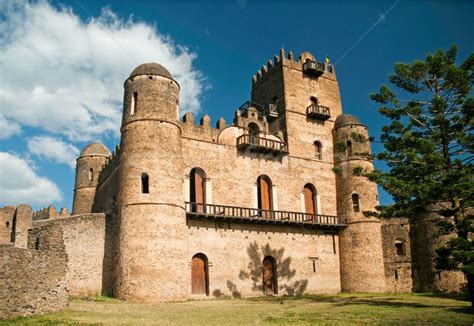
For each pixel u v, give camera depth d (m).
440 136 29.41
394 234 48.28
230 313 24.91
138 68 39.72
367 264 45.16
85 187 56.12
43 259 22.48
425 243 46.91
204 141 41.97
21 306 20.70
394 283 46.84
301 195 46.53
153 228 34.78
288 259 43.41
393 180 28.86
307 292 43.62
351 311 25.86
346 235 46.81
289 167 46.66
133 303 32.00
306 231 45.44
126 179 36.56
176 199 36.53
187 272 36.41
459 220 27.77
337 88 54.44
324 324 20.17
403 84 31.89
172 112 38.69
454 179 27.36
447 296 39.00
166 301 33.47
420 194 28.45
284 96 49.62
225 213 40.91
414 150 29.75
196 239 38.53
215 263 38.91
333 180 49.34
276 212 43.91
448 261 27.58
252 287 40.41
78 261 37.03
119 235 35.78
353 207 47.06
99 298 34.25
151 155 36.53
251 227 42.00
